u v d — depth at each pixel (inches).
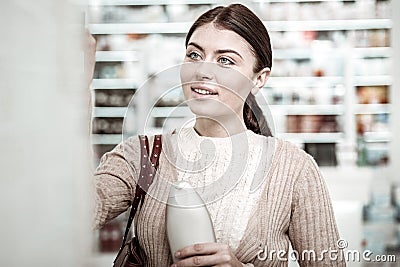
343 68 157.3
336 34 158.4
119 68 157.2
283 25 157.8
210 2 156.9
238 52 41.2
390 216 133.7
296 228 45.7
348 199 141.9
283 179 44.2
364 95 157.6
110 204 41.1
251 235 41.7
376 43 157.3
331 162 155.5
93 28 156.3
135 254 43.6
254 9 157.5
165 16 157.6
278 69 158.4
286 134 157.1
